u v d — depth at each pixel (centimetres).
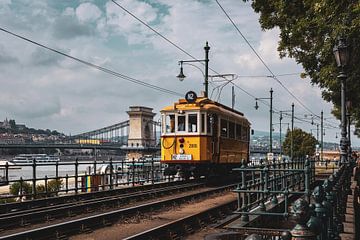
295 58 1831
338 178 749
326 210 430
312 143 6712
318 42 1572
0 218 1061
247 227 857
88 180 2177
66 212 1259
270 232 816
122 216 1197
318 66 1802
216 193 1905
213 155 2125
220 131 2203
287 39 1748
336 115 3073
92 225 1068
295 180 1514
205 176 2252
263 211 937
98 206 1402
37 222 1137
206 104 2158
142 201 1636
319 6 1040
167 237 964
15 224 1076
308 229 333
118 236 975
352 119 3081
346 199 1055
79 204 1384
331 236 491
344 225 787
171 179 2558
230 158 2369
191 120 2098
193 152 2075
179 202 1528
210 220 1208
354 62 1441
